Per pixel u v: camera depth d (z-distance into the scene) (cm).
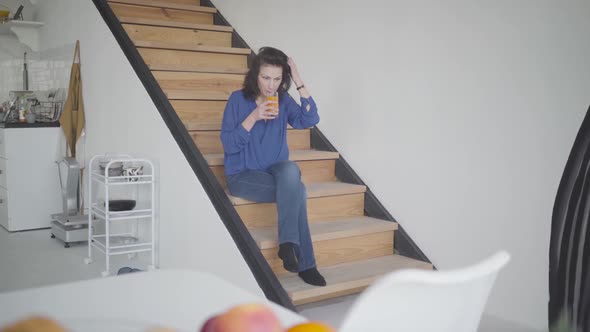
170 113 335
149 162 350
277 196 270
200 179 308
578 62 234
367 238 311
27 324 53
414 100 308
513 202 262
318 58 370
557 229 239
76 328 62
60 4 491
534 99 251
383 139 329
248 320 50
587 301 226
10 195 458
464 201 285
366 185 342
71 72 455
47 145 467
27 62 569
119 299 83
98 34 418
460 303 70
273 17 404
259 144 293
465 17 279
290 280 275
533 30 251
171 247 344
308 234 272
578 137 233
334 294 290
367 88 337
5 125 449
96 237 410
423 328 66
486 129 272
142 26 406
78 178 438
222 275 294
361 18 337
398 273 59
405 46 312
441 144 295
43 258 391
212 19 462
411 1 307
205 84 389
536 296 253
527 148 255
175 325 75
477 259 279
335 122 362
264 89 283
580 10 232
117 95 395
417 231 312
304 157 341
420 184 308
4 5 554
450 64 288
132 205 369
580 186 231
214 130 346
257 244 279
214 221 298
